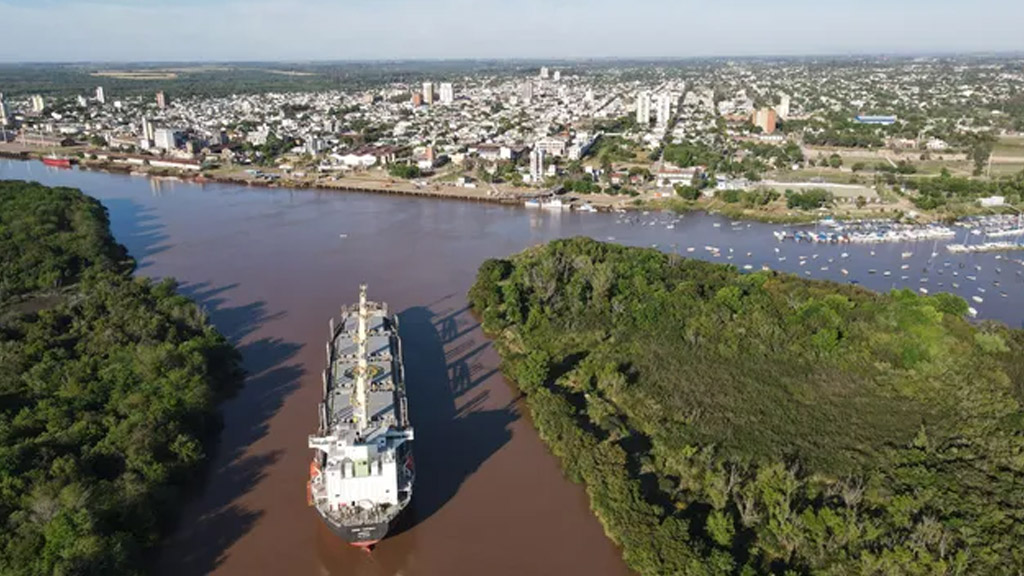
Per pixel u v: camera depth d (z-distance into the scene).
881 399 146.88
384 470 103.88
